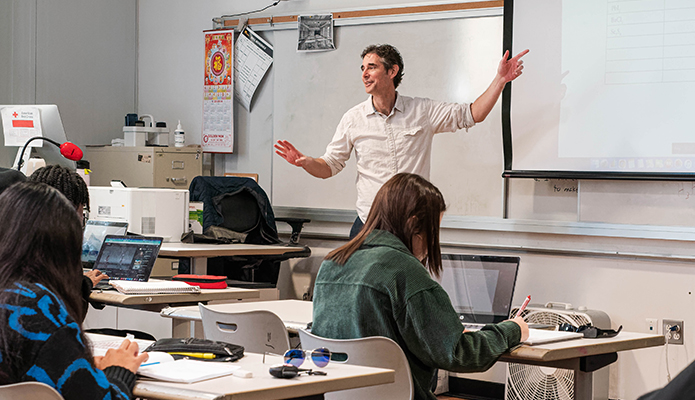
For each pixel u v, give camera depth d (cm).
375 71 370
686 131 361
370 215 208
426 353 191
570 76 388
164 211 413
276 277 470
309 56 491
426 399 199
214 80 530
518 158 402
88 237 365
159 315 302
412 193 202
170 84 560
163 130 530
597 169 382
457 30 435
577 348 206
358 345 189
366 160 382
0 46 499
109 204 409
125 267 326
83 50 552
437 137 438
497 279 283
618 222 383
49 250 138
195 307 279
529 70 398
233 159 529
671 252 371
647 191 376
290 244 459
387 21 457
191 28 550
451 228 433
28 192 141
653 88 368
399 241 201
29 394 125
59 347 131
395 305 191
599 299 388
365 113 385
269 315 218
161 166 507
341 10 476
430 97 445
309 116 492
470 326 258
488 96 368
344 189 478
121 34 575
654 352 373
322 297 206
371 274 195
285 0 504
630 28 373
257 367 169
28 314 131
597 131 382
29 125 418
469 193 429
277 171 506
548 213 404
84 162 426
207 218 454
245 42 518
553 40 391
